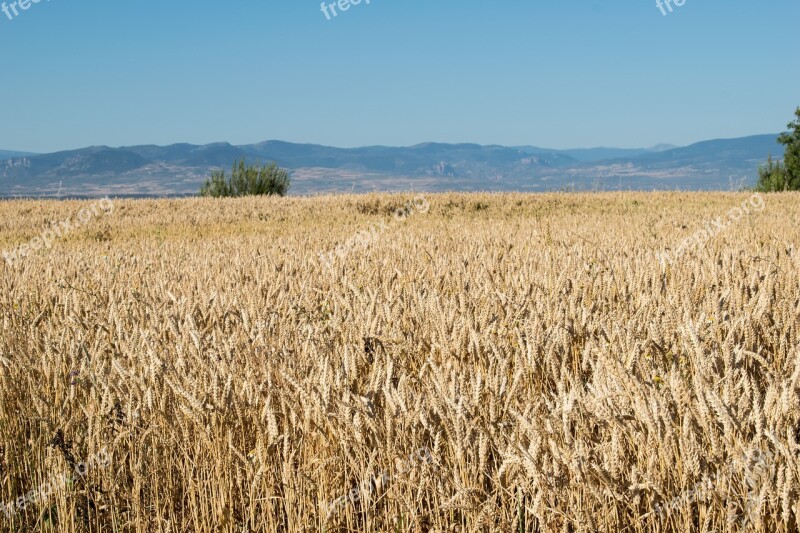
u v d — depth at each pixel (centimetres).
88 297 725
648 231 1490
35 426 434
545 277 751
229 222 2484
